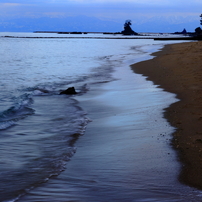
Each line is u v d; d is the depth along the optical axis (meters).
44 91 15.98
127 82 17.80
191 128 8.29
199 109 10.33
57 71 24.81
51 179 5.59
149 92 14.23
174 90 14.23
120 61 32.44
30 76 22.09
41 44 82.81
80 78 20.58
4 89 16.84
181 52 36.06
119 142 7.64
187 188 5.12
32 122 9.80
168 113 10.12
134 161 6.35
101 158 6.62
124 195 4.94
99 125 9.33
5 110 11.80
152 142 7.44
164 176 5.58
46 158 6.69
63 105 12.38
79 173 5.85
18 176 5.73
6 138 8.18
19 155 6.91
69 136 8.30
